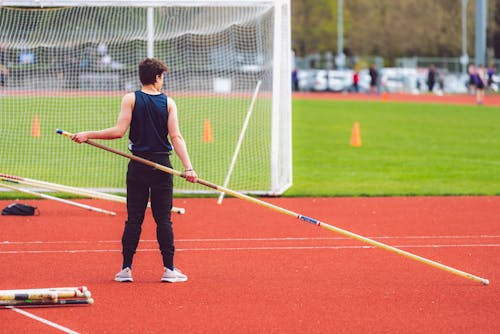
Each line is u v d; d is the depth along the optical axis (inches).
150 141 369.1
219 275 394.6
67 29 777.6
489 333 303.1
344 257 437.1
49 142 960.9
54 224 534.3
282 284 377.1
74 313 325.4
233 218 561.9
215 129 1059.3
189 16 761.6
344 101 2234.3
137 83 1120.8
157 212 378.0
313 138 1218.0
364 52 3636.8
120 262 424.2
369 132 1307.8
